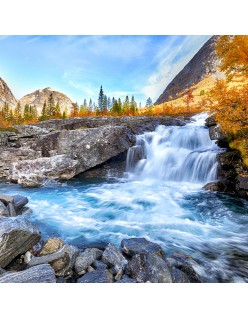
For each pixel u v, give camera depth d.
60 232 7.13
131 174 16.05
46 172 13.77
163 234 7.07
